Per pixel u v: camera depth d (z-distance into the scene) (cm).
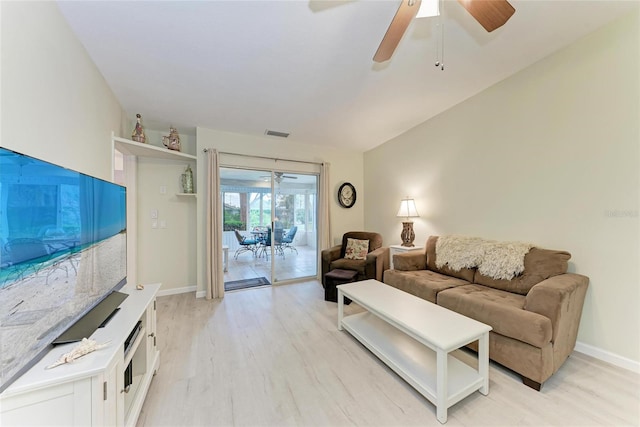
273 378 177
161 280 348
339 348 216
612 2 174
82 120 176
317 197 448
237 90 255
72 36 161
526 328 163
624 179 186
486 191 282
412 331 159
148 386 161
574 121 212
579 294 191
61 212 110
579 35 204
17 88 107
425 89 275
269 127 349
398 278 287
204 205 346
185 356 204
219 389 166
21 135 110
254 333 243
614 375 176
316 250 450
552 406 149
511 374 180
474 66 239
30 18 117
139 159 336
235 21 169
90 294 137
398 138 401
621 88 187
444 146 329
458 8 174
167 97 262
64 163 149
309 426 138
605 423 137
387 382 173
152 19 163
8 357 81
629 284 184
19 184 86
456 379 159
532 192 242
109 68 209
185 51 196
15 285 84
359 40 194
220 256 343
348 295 233
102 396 97
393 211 416
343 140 413
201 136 346
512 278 228
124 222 195
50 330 102
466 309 204
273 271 404
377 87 264
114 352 105
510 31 197
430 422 140
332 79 245
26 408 85
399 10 135
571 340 189
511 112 257
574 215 213
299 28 179
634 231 182
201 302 325
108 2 148
